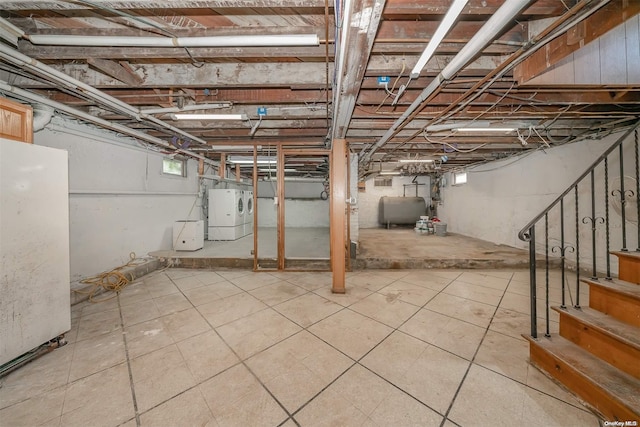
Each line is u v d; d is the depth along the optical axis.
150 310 2.49
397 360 1.71
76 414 1.28
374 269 3.98
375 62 1.97
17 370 1.60
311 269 3.87
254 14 1.60
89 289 2.84
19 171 1.64
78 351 1.81
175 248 4.48
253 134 3.31
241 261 4.03
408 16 1.54
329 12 1.56
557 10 1.40
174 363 1.68
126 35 1.64
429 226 6.97
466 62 1.57
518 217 4.88
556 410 1.29
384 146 4.26
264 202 8.80
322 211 8.84
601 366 1.36
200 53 1.75
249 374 1.58
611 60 1.92
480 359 1.71
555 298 2.75
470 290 3.01
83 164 3.12
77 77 2.15
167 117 2.83
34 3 1.31
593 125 3.17
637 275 1.57
